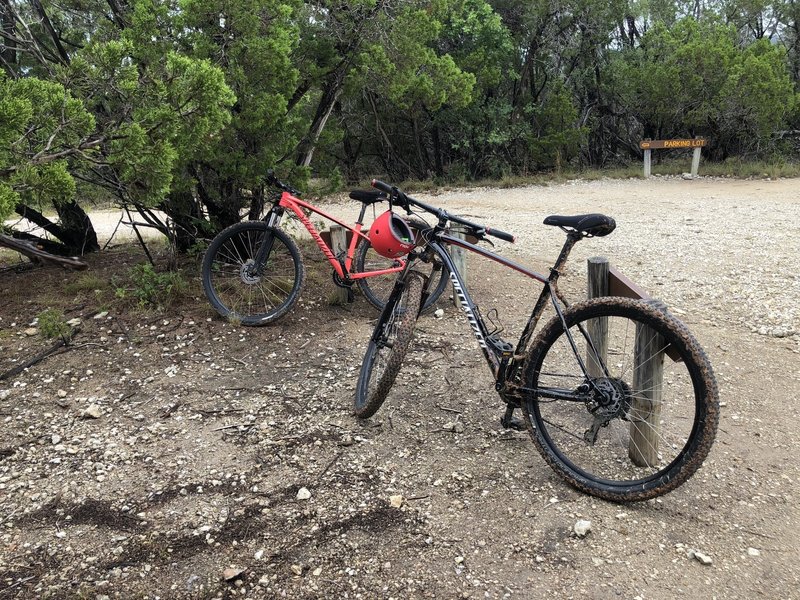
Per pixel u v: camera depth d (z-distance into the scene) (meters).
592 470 3.13
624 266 6.98
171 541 2.70
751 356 4.43
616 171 18.25
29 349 4.66
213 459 3.31
